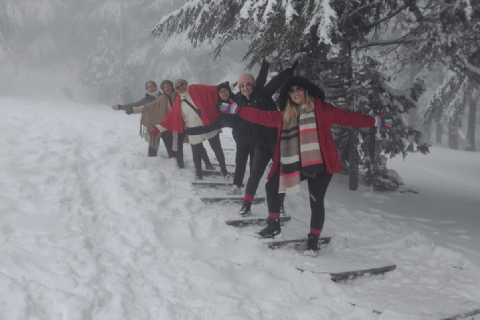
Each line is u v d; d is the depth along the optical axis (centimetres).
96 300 262
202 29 674
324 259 388
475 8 538
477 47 623
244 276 335
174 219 412
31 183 401
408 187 770
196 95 526
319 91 379
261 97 430
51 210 365
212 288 304
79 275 286
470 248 454
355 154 700
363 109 672
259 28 482
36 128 621
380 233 493
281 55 665
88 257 307
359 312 304
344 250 431
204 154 597
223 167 571
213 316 272
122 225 375
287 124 382
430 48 569
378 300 323
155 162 558
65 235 331
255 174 443
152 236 365
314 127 371
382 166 752
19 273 272
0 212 343
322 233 458
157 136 576
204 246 377
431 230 522
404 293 338
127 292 279
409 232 493
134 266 316
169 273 315
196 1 641
